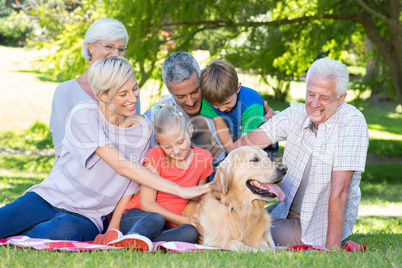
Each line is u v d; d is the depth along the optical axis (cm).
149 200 376
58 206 372
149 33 1059
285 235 399
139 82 1077
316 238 388
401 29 1102
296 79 1489
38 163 1418
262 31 1128
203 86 433
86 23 1120
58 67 1125
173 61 429
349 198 393
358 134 373
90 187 372
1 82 2498
